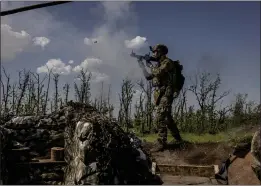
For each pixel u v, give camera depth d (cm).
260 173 286
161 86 435
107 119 309
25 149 321
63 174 315
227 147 389
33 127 338
